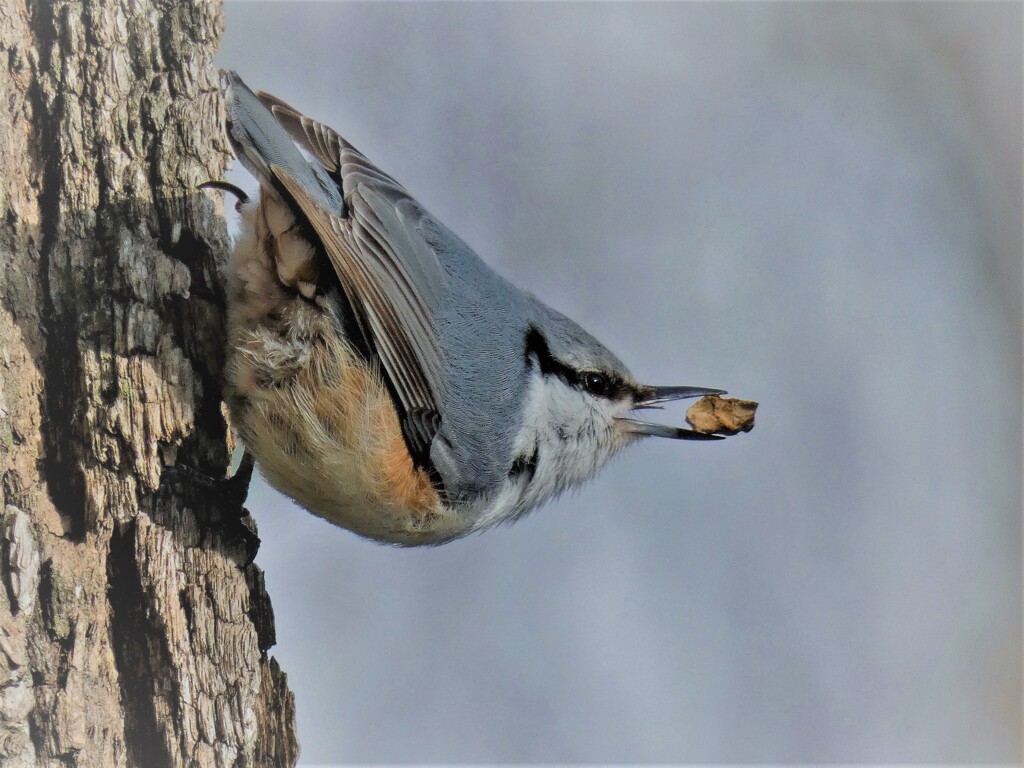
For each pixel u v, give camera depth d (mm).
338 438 3545
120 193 3543
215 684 3541
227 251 3553
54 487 3531
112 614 3535
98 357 3535
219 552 3545
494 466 3562
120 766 3531
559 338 3578
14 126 3537
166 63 3549
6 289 3531
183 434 3541
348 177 3551
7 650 3520
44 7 3541
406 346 3547
